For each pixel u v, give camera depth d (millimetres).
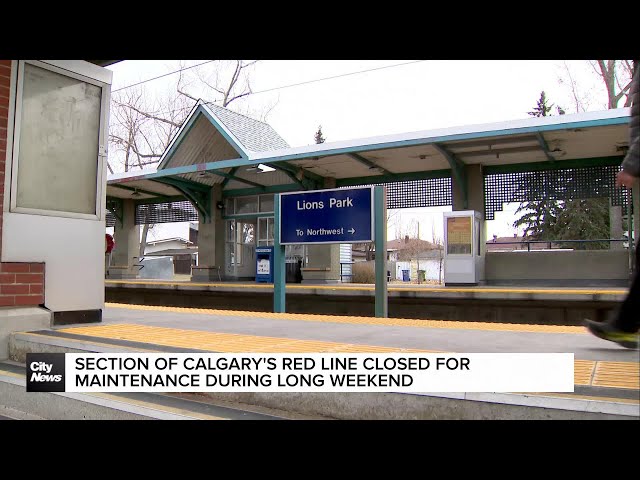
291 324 5445
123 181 19250
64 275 5215
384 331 4746
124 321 5695
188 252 56312
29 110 5016
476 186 15766
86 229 5418
